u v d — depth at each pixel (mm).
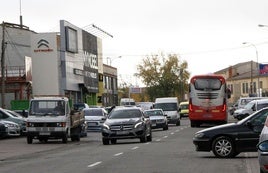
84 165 18297
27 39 73688
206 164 17547
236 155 20219
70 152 25188
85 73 79500
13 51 71625
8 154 25922
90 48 83312
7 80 61344
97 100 85875
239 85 133375
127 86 133125
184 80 114750
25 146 30969
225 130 19422
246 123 19328
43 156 23812
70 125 33406
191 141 29844
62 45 69438
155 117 46219
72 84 72375
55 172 16516
